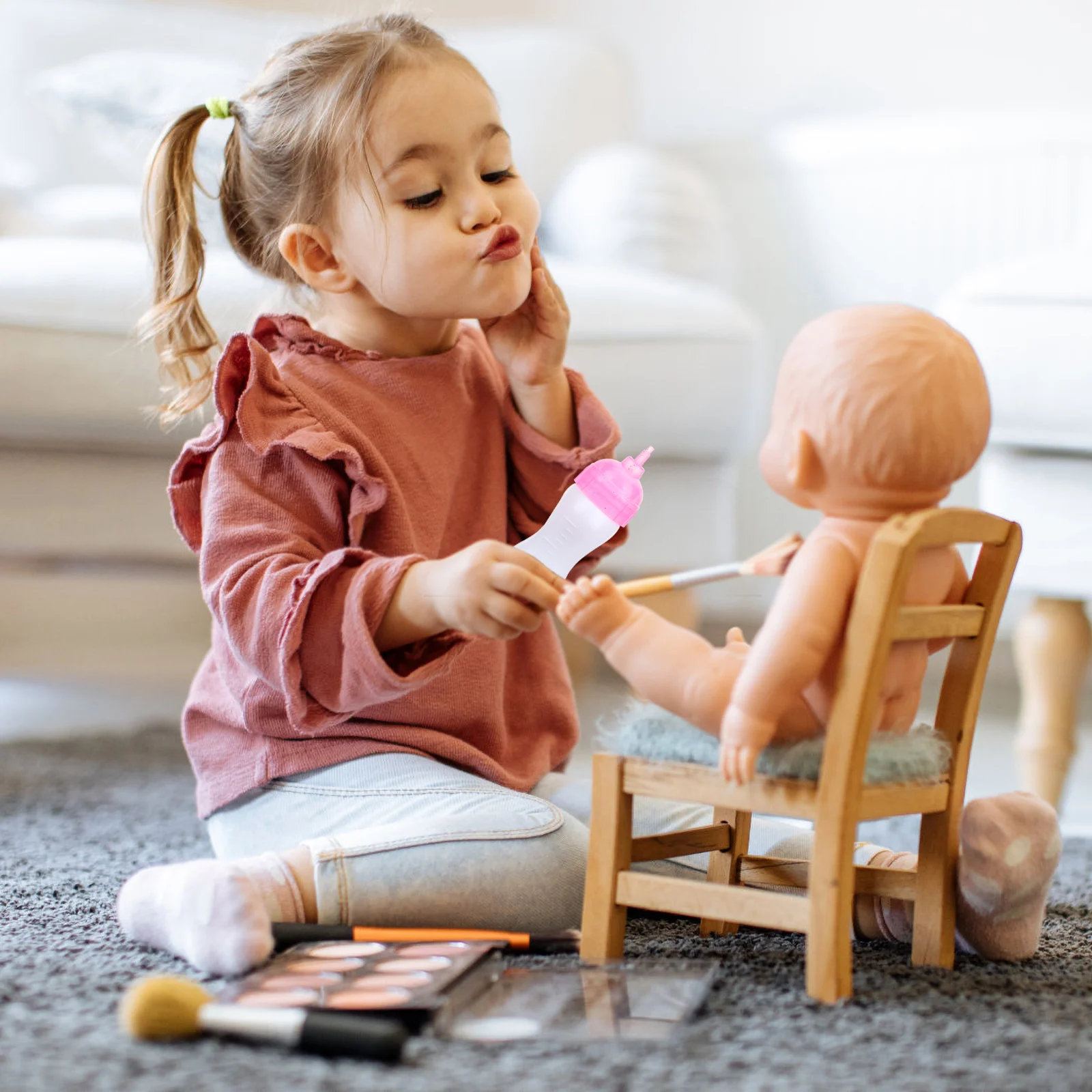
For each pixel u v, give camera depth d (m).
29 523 1.52
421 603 0.82
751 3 2.60
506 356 1.04
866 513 0.75
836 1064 0.65
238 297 1.44
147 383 1.49
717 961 0.81
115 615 2.68
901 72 2.50
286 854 0.86
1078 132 2.21
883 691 0.77
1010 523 0.81
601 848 0.80
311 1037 0.66
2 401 1.45
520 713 1.07
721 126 2.65
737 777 0.72
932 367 0.73
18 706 2.02
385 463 0.98
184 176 1.08
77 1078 0.63
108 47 2.13
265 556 0.89
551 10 2.74
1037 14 2.39
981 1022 0.71
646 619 0.77
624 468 0.89
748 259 2.54
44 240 1.56
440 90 0.95
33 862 1.10
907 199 2.36
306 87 1.00
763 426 2.50
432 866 0.86
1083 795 1.58
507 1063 0.65
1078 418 1.33
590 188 2.04
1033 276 1.36
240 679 0.97
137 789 1.43
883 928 0.89
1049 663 1.40
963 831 0.81
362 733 0.96
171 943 0.82
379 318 1.03
